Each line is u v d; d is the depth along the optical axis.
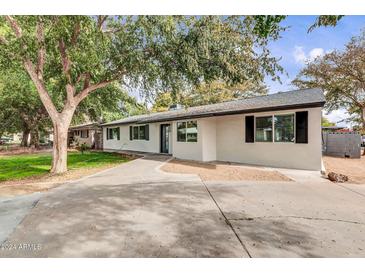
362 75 16.38
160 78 9.58
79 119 24.53
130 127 20.34
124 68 9.28
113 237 3.36
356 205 4.72
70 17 6.32
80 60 7.18
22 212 4.47
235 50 8.47
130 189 6.06
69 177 8.27
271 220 3.94
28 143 27.86
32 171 10.41
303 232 3.47
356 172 8.80
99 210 4.48
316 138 8.97
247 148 11.16
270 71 8.57
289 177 7.66
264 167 9.91
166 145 16.73
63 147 9.49
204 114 11.43
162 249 3.03
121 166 10.23
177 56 8.75
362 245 3.10
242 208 4.55
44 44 7.07
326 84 18.11
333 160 12.55
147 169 9.34
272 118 10.20
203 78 9.24
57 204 4.92
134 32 8.66
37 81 8.91
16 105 21.50
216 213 4.29
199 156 12.19
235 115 11.66
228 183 6.75
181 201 5.02
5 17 7.76
